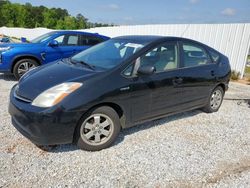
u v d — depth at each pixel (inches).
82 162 129.7
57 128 125.6
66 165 126.3
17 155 131.7
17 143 143.7
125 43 172.9
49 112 122.9
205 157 142.6
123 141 154.9
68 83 131.3
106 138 143.6
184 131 175.9
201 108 216.1
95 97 132.4
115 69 144.5
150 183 116.9
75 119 128.7
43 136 125.1
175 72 171.8
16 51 291.1
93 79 135.8
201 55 199.0
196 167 132.0
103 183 114.7
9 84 281.1
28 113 125.1
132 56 152.1
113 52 166.7
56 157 132.5
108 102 139.0
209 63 204.2
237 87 339.0
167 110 172.9
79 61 170.1
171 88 169.2
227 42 410.0
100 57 166.2
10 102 140.3
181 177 122.8
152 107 161.6
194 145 156.0
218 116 211.2
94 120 137.7
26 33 1550.2
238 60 397.7
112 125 143.6
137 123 158.6
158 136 165.0
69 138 130.8
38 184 111.1
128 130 171.3
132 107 150.5
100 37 357.7
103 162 131.0
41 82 137.6
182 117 203.6
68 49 324.2
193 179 121.8
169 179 120.6
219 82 209.8
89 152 139.8
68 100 126.4
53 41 314.2
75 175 119.0
